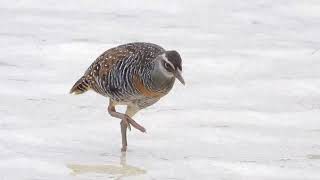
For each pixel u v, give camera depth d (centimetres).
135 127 1339
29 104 1522
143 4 2253
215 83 1669
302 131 1412
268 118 1473
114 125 1439
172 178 1209
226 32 2039
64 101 1548
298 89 1638
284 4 2262
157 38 1972
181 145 1349
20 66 1748
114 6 2242
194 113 1494
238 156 1296
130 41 1939
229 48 1905
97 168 1246
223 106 1535
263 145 1347
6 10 2189
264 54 1864
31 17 2128
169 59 1267
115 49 1341
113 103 1360
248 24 2117
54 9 2209
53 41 1917
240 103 1554
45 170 1230
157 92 1301
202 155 1301
